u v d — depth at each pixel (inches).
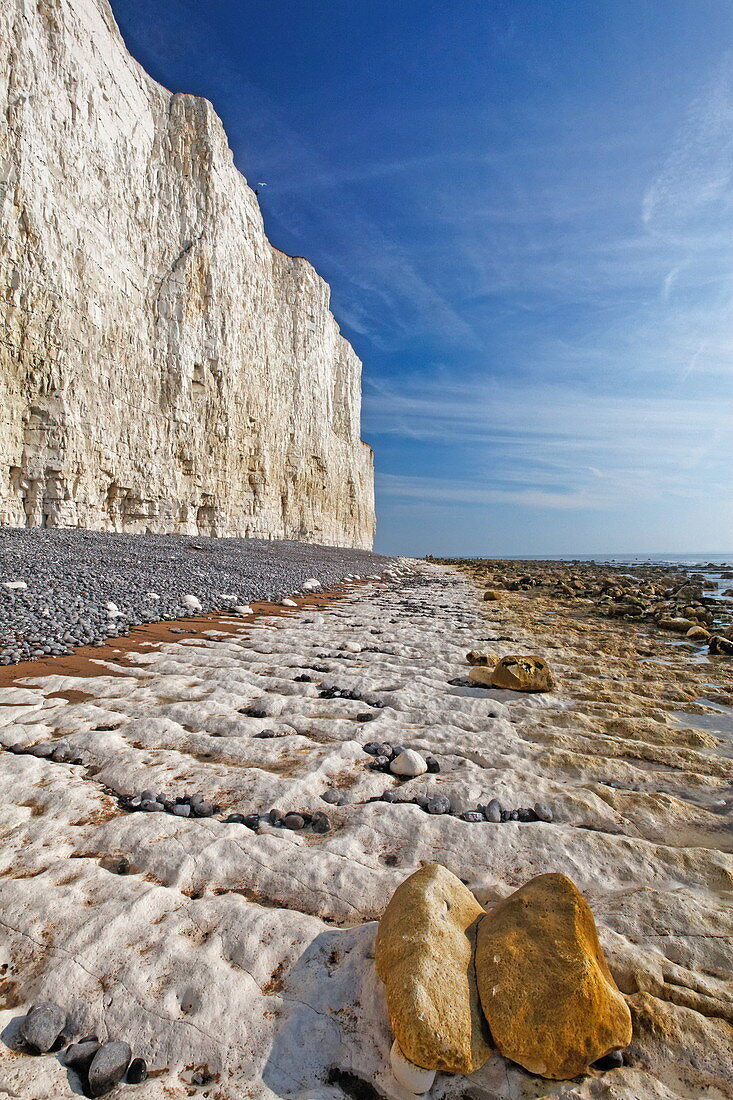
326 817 154.3
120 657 308.3
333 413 2437.3
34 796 157.0
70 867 125.6
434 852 138.9
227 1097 81.5
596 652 403.5
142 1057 86.9
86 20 984.9
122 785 167.2
